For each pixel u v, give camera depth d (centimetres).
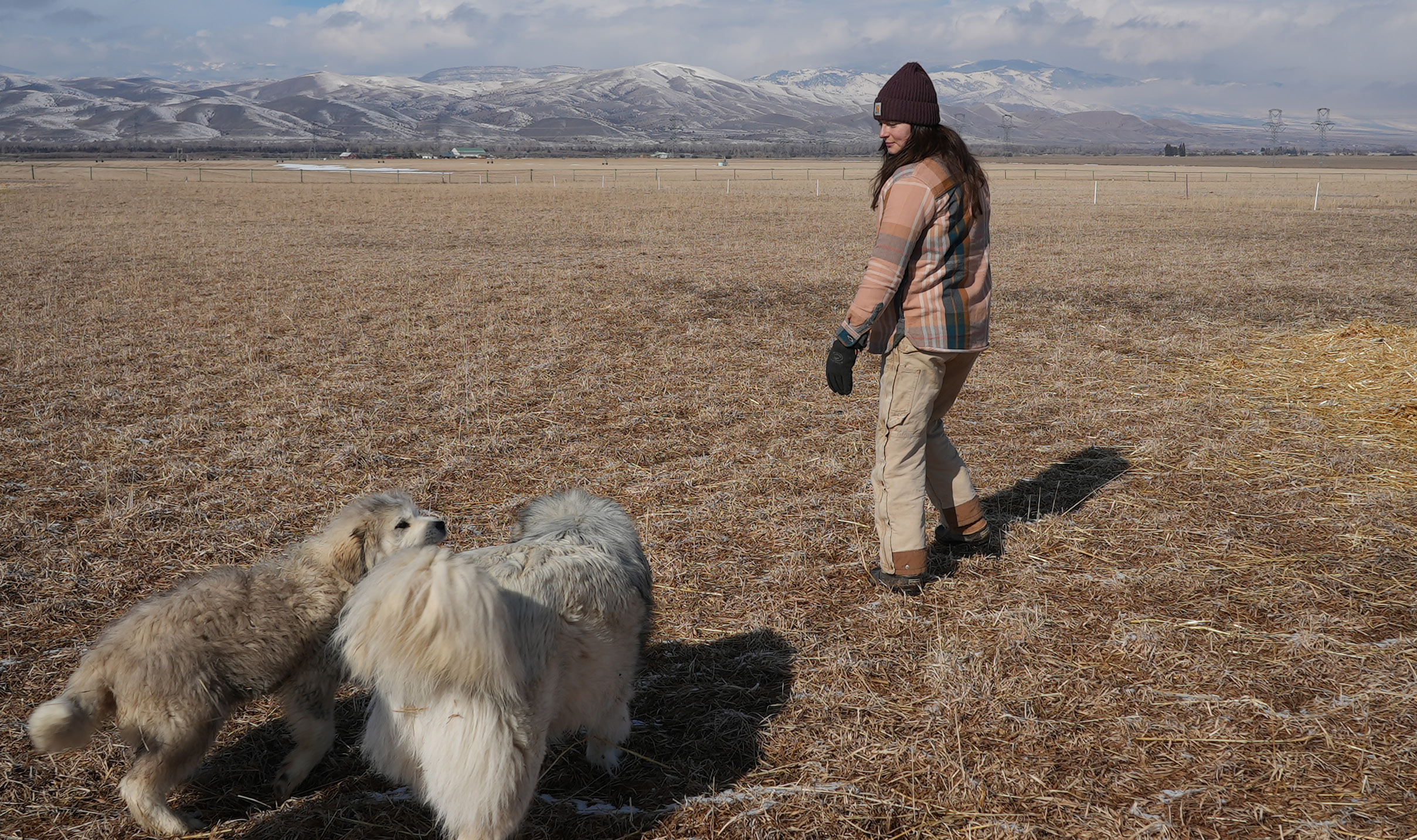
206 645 317
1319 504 584
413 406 834
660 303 1427
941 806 318
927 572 502
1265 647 416
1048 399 852
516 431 765
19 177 6394
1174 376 934
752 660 419
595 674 311
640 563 343
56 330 1153
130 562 507
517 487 638
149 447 707
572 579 300
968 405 840
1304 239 2412
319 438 735
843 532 556
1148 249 2202
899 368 448
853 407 840
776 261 2000
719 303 1441
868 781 332
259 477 644
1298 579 479
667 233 2700
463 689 261
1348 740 345
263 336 1142
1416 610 445
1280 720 359
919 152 427
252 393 871
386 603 256
